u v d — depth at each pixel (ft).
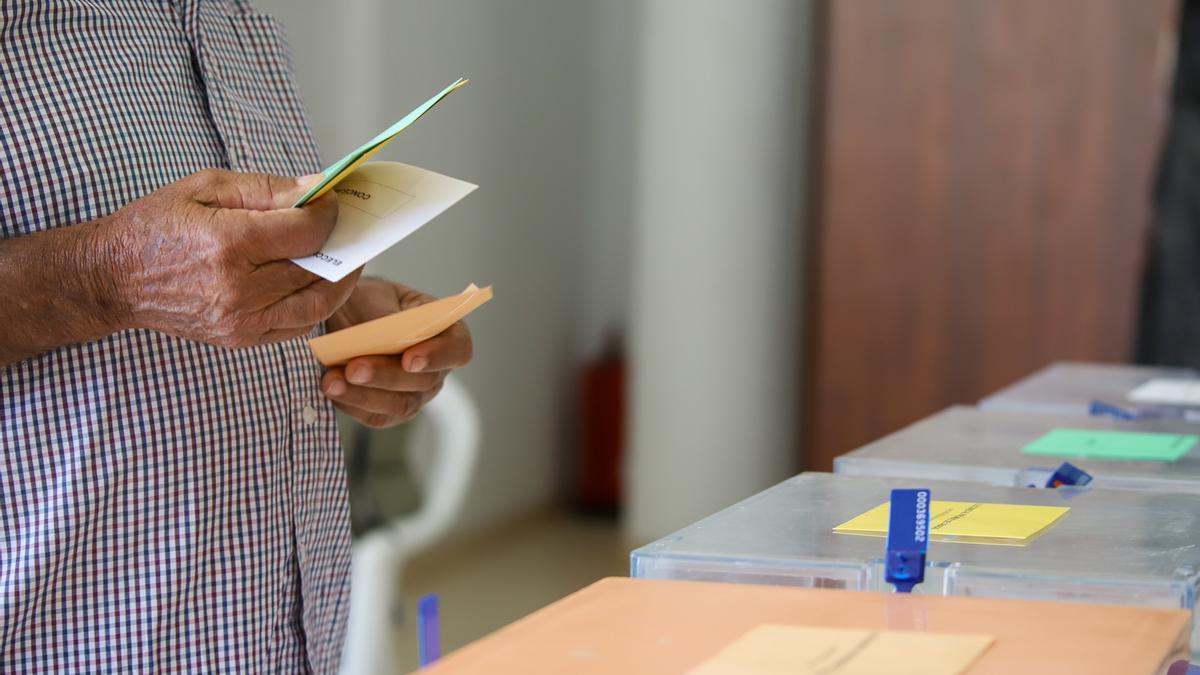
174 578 3.52
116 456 3.40
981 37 11.90
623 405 15.15
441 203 3.13
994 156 12.00
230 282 3.01
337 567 4.12
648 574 2.83
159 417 3.47
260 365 3.71
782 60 13.37
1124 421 5.01
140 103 3.56
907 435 4.67
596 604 2.49
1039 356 12.05
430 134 12.34
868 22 12.26
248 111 3.92
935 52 12.07
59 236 3.18
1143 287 11.61
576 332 15.39
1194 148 11.28
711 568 2.78
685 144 13.48
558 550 13.53
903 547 2.67
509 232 13.83
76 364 3.36
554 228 14.78
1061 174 11.77
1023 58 11.78
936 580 2.66
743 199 13.48
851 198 12.51
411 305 4.33
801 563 2.72
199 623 3.60
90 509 3.38
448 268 12.69
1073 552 2.77
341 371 3.88
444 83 12.55
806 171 13.62
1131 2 11.35
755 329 13.65
